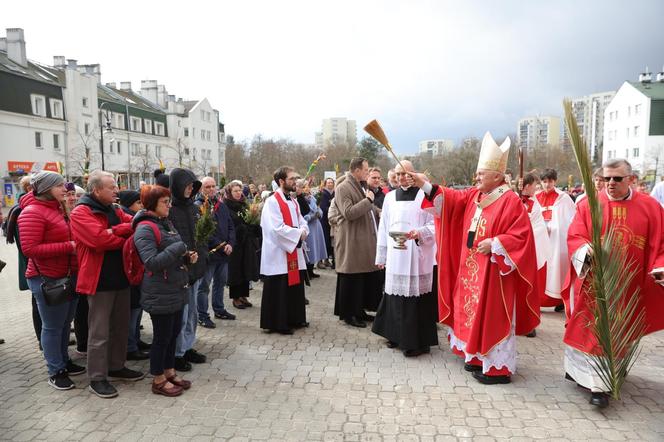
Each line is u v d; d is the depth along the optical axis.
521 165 6.45
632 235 4.04
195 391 4.26
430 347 5.44
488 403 4.03
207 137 56.53
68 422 3.73
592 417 3.79
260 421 3.73
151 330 6.12
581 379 4.09
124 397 4.15
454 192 4.79
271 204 5.80
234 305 7.23
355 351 5.28
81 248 4.05
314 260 9.11
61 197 4.34
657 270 3.84
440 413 3.85
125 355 4.57
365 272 6.14
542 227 6.56
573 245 4.12
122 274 4.22
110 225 4.27
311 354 5.18
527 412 3.87
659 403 4.04
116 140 42.81
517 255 4.18
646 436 3.51
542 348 5.42
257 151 58.31
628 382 4.48
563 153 51.94
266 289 5.79
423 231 5.02
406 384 4.41
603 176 4.11
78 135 37.91
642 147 52.81
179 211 4.71
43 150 35.50
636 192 4.16
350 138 63.75
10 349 5.45
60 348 4.40
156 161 44.91
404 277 5.04
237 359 5.03
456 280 4.78
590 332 4.00
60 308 4.29
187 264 4.25
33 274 4.23
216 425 3.67
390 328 5.23
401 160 5.16
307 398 4.12
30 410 3.93
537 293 4.34
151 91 53.75
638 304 4.11
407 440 3.46
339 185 6.07
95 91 39.97
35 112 34.88
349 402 4.04
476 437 3.50
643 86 54.97
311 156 56.25
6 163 32.66
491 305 4.32
